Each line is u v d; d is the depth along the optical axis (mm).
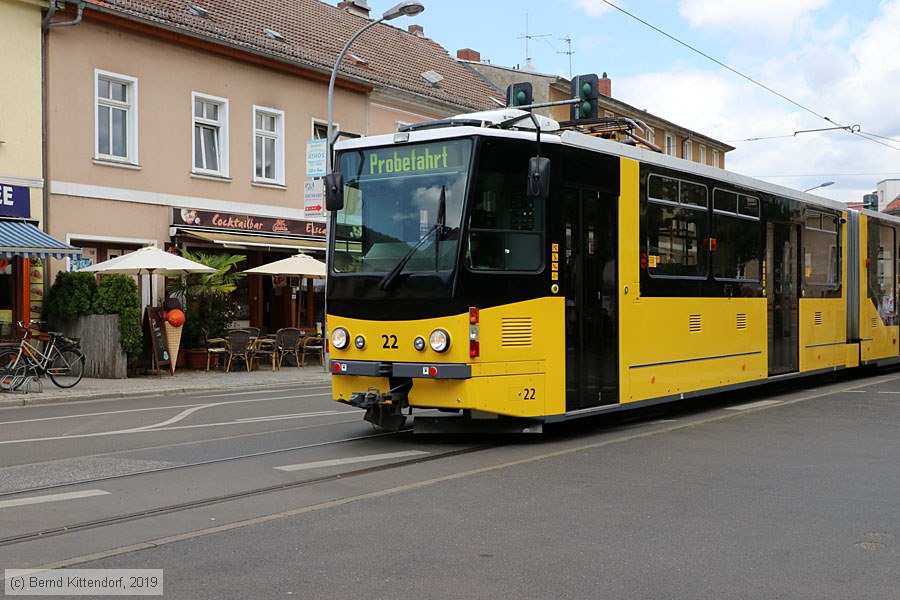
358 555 5848
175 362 20188
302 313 26250
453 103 32469
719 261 13289
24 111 19422
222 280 21719
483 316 9625
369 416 10680
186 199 22953
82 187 20531
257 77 24969
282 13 29672
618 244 11133
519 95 13719
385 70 31188
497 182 9812
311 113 26797
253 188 24859
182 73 22875
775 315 14867
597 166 10820
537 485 7996
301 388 18469
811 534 6410
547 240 10109
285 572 5480
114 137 21547
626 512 7012
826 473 8570
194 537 6277
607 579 5379
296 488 7883
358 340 10078
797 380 18562
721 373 13219
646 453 9648
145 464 9023
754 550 6004
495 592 5133
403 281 9805
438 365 9547
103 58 21016
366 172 10281
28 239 18047
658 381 11789
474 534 6367
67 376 17203
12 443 10461
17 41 19344
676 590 5188
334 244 10406
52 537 6289
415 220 9883
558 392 10148
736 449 9914
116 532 6422
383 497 7527
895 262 20109
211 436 10961
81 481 8180
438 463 9070
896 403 14273
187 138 23000
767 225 14734
